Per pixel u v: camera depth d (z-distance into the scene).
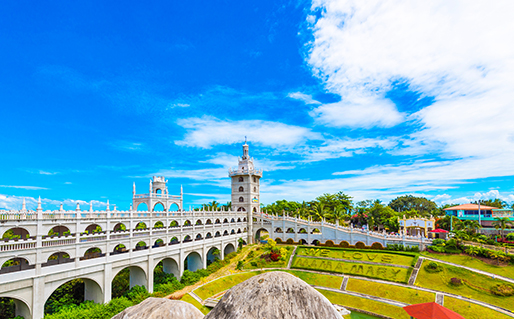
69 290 53.56
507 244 72.19
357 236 83.69
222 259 81.00
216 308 7.08
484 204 130.12
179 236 66.69
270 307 6.42
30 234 40.44
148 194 61.34
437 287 55.75
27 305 39.75
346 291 58.38
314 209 110.50
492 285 53.06
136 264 55.28
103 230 50.06
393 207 157.75
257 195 108.00
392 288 56.91
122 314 7.82
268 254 79.00
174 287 60.16
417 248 72.38
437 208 148.50
